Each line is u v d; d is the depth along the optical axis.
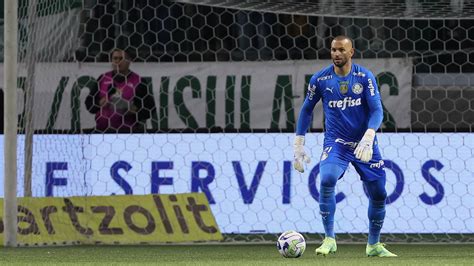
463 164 33.38
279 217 33.69
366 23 35.66
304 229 33.59
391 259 25.69
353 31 35.78
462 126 34.53
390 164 33.53
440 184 33.34
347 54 26.42
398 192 33.44
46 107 34.44
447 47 35.03
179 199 33.84
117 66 35.38
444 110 34.62
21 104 34.44
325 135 27.28
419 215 33.28
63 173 34.12
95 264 24.41
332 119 26.92
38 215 33.25
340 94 26.69
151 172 34.09
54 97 34.69
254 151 34.16
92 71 35.41
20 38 34.91
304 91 34.97
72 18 35.62
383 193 27.12
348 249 30.84
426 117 34.69
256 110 34.97
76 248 31.62
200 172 34.09
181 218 33.62
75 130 34.88
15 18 32.62
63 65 35.12
